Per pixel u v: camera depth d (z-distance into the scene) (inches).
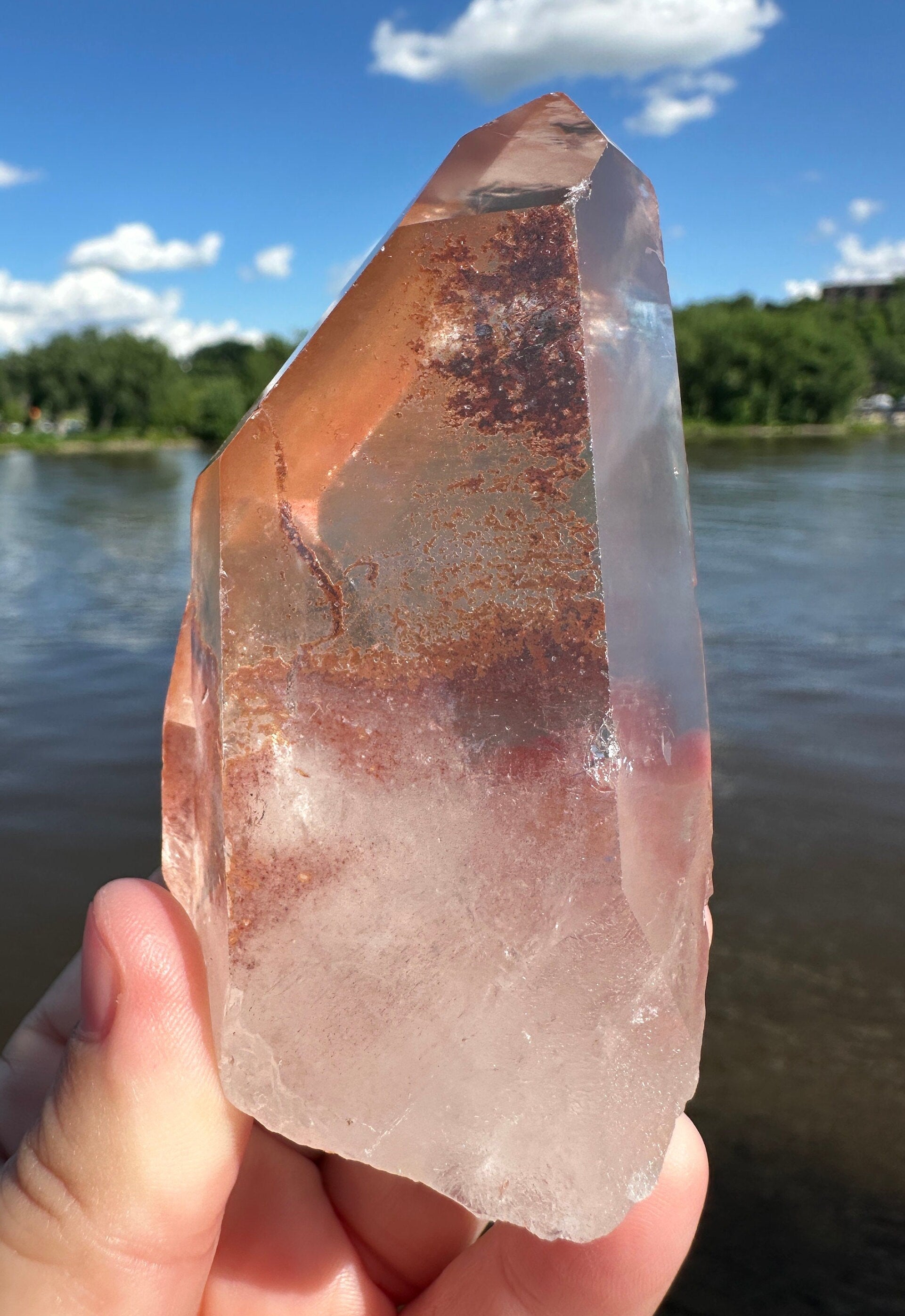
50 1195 3.9
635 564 3.6
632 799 3.6
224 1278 5.4
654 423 3.7
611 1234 5.0
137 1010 3.8
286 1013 3.7
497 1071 3.7
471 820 3.6
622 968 3.6
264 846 3.6
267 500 3.6
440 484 3.6
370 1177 5.7
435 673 3.6
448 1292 5.4
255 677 3.6
